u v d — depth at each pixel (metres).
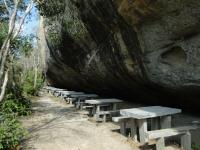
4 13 9.01
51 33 12.66
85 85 15.01
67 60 13.64
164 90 7.54
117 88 11.03
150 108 6.91
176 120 7.53
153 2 5.61
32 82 20.69
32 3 7.57
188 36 5.83
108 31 7.84
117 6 6.51
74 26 9.88
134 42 6.96
